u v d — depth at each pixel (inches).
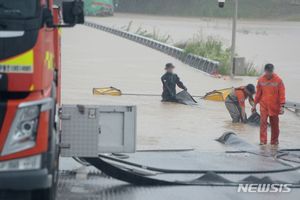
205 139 1109.7
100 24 5679.1
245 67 2369.6
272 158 949.8
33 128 514.6
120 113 732.0
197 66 2519.7
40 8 526.3
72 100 1509.6
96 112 700.7
